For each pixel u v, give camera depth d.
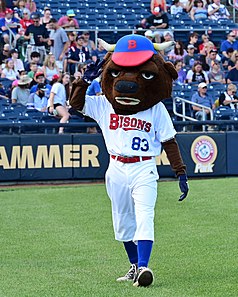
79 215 12.35
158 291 6.82
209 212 12.33
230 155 18.56
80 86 7.36
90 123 17.81
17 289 7.12
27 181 17.48
